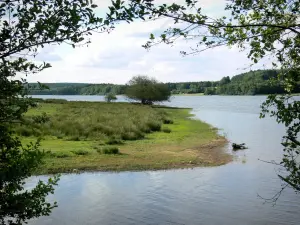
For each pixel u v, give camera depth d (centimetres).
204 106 7656
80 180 1204
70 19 305
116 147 1759
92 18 312
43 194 360
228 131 2845
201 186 1152
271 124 3484
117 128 2306
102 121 2738
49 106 4488
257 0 409
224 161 1596
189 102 10356
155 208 923
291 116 363
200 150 1880
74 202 961
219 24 369
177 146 1984
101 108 4484
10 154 346
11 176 321
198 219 843
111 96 8481
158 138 2291
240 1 405
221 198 1017
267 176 1285
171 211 901
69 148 1686
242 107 7131
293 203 961
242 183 1190
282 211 901
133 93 7281
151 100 7419
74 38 313
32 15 306
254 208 924
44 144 1738
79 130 2191
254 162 1568
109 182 1191
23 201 324
